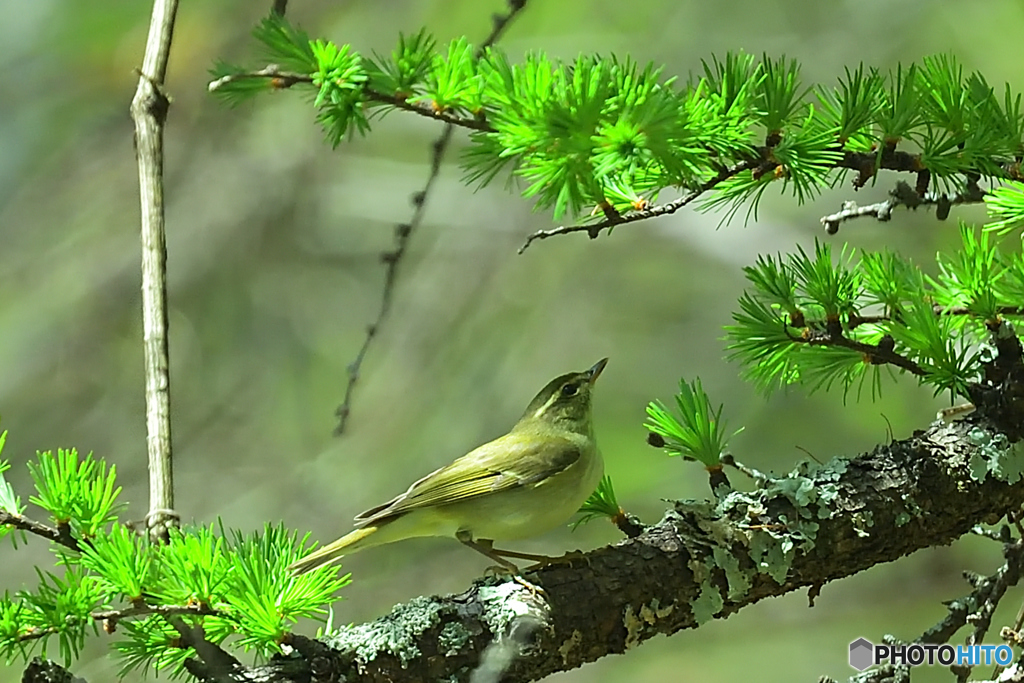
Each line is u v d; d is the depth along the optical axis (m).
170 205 16.05
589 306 16.42
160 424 5.87
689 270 16.41
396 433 15.65
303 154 16.09
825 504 5.52
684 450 5.70
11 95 15.51
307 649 4.69
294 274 16.36
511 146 4.46
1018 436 5.76
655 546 5.44
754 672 14.12
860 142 5.62
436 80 5.12
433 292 16.41
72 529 4.77
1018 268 5.69
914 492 5.60
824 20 15.90
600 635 5.28
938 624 5.66
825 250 5.80
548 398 7.14
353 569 14.45
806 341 5.75
